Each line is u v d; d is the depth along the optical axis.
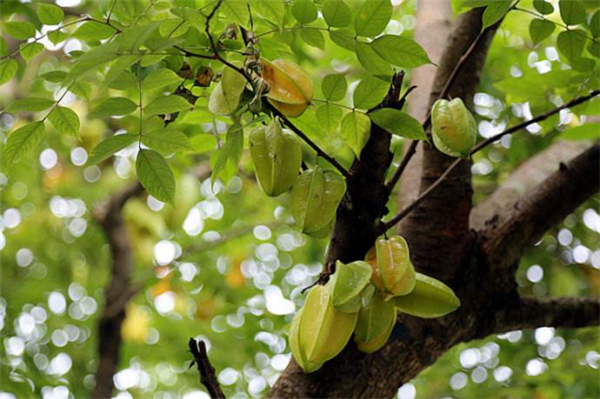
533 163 3.21
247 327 5.02
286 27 2.82
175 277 5.18
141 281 4.81
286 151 2.70
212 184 2.73
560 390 4.09
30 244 6.51
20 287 6.60
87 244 6.52
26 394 3.50
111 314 4.71
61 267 6.59
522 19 3.39
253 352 5.18
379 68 2.72
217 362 5.28
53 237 6.42
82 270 6.67
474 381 4.73
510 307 3.04
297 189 2.71
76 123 2.77
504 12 2.78
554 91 3.05
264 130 2.71
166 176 2.74
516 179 3.17
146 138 2.73
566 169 3.10
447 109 2.77
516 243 3.05
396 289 2.71
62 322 6.52
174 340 5.91
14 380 3.49
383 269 2.71
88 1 3.46
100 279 6.57
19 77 3.78
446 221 3.01
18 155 2.79
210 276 5.33
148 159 2.73
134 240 5.32
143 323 5.57
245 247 5.73
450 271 3.00
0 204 6.39
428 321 2.95
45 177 5.80
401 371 2.92
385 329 2.72
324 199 2.70
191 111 2.98
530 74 3.02
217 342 5.31
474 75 3.10
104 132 4.61
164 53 2.67
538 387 4.12
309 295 2.74
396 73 2.79
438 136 2.76
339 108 2.76
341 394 2.87
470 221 3.09
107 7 2.95
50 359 6.29
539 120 2.90
